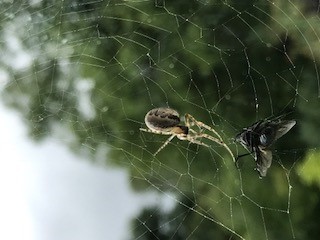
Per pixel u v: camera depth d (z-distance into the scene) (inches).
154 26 4.9
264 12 4.3
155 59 4.9
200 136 3.7
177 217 5.0
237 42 4.5
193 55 4.7
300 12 4.1
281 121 2.8
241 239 4.4
